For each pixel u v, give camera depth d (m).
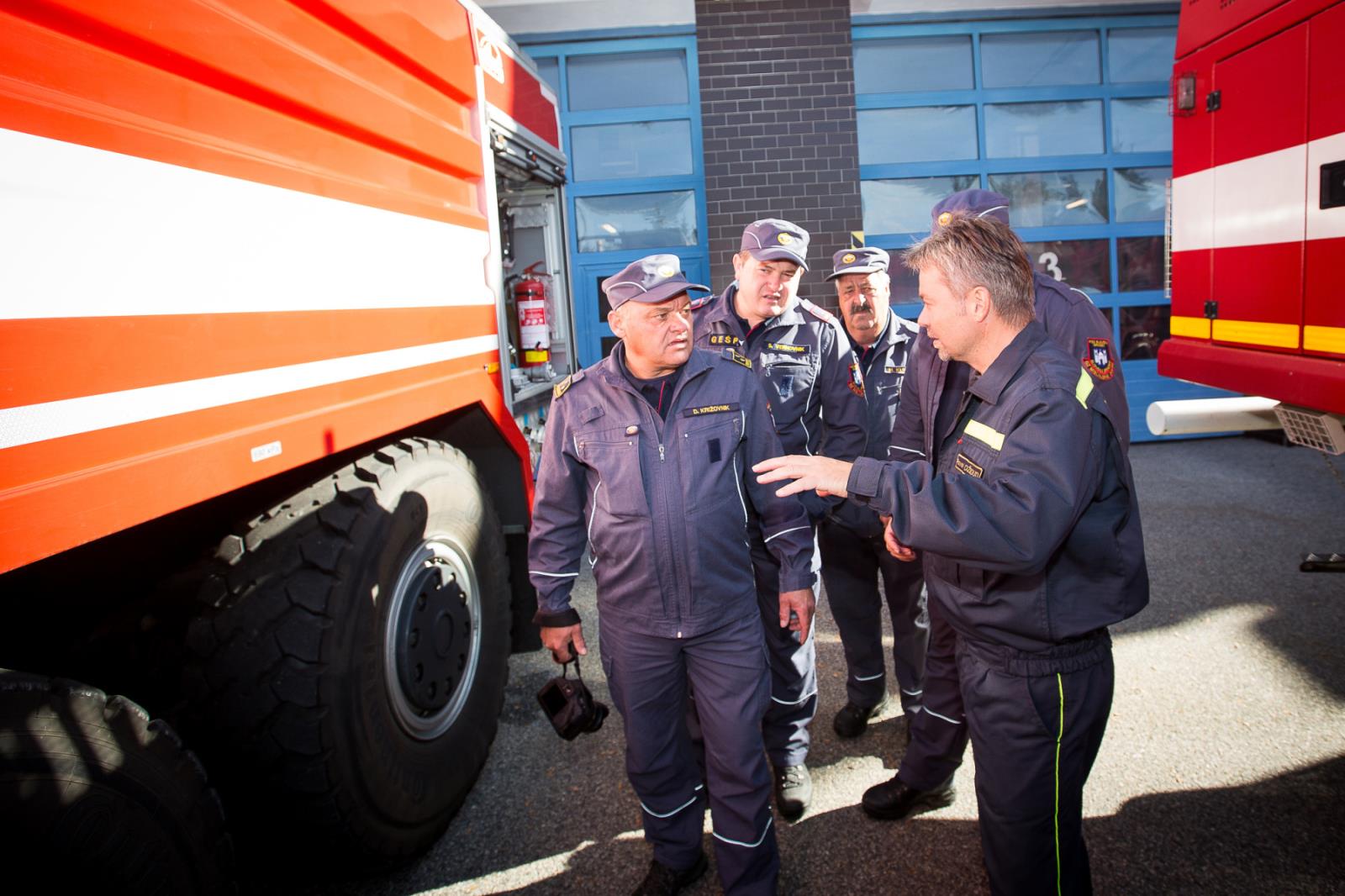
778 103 6.30
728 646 1.88
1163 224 6.94
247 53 1.53
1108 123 6.84
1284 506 5.00
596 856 2.25
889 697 3.04
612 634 1.94
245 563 1.85
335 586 1.84
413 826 2.12
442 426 2.72
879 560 2.60
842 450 2.53
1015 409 1.41
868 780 2.52
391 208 2.07
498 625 2.64
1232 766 2.43
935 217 2.18
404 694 2.12
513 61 3.12
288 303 1.63
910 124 6.77
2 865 1.19
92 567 1.77
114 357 1.20
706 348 2.50
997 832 1.57
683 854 2.05
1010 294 1.45
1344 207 2.43
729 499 1.86
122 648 1.97
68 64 1.17
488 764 2.73
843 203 6.36
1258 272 2.83
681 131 6.52
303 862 2.02
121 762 1.34
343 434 1.81
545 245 3.96
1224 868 2.02
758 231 2.41
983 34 6.73
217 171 1.44
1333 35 2.45
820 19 6.27
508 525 2.95
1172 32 6.82
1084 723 1.51
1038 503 1.30
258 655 1.77
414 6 2.22
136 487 1.23
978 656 1.58
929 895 2.03
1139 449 6.97
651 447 1.84
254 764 1.79
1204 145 3.12
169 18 1.33
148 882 1.37
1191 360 3.21
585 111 6.50
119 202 1.23
